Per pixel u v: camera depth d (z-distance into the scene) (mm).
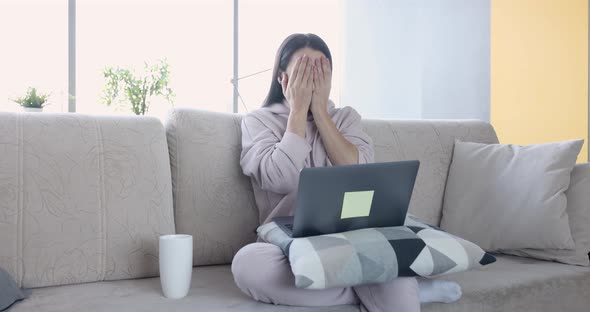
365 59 5004
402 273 1114
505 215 1680
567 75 3033
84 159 1362
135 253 1374
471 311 1259
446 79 4031
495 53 3480
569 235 1573
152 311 1079
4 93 4078
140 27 4488
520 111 3309
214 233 1551
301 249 1097
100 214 1345
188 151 1546
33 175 1299
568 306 1443
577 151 1662
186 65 4672
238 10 4855
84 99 4324
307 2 5133
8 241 1246
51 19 4199
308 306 1154
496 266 1544
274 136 1542
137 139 1453
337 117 1654
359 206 1180
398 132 1904
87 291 1236
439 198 1893
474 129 2039
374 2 4883
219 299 1183
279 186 1456
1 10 4070
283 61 1582
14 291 1140
